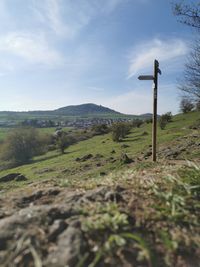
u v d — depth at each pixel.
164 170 2.45
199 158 4.29
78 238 1.29
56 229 1.35
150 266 1.24
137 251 1.29
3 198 1.77
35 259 1.21
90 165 7.85
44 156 15.61
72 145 17.33
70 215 1.47
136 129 17.53
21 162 15.67
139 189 1.84
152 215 1.53
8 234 1.32
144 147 9.51
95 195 1.70
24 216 1.43
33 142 16.27
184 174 2.14
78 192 1.79
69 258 1.21
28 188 2.06
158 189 1.83
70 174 7.28
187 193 1.81
